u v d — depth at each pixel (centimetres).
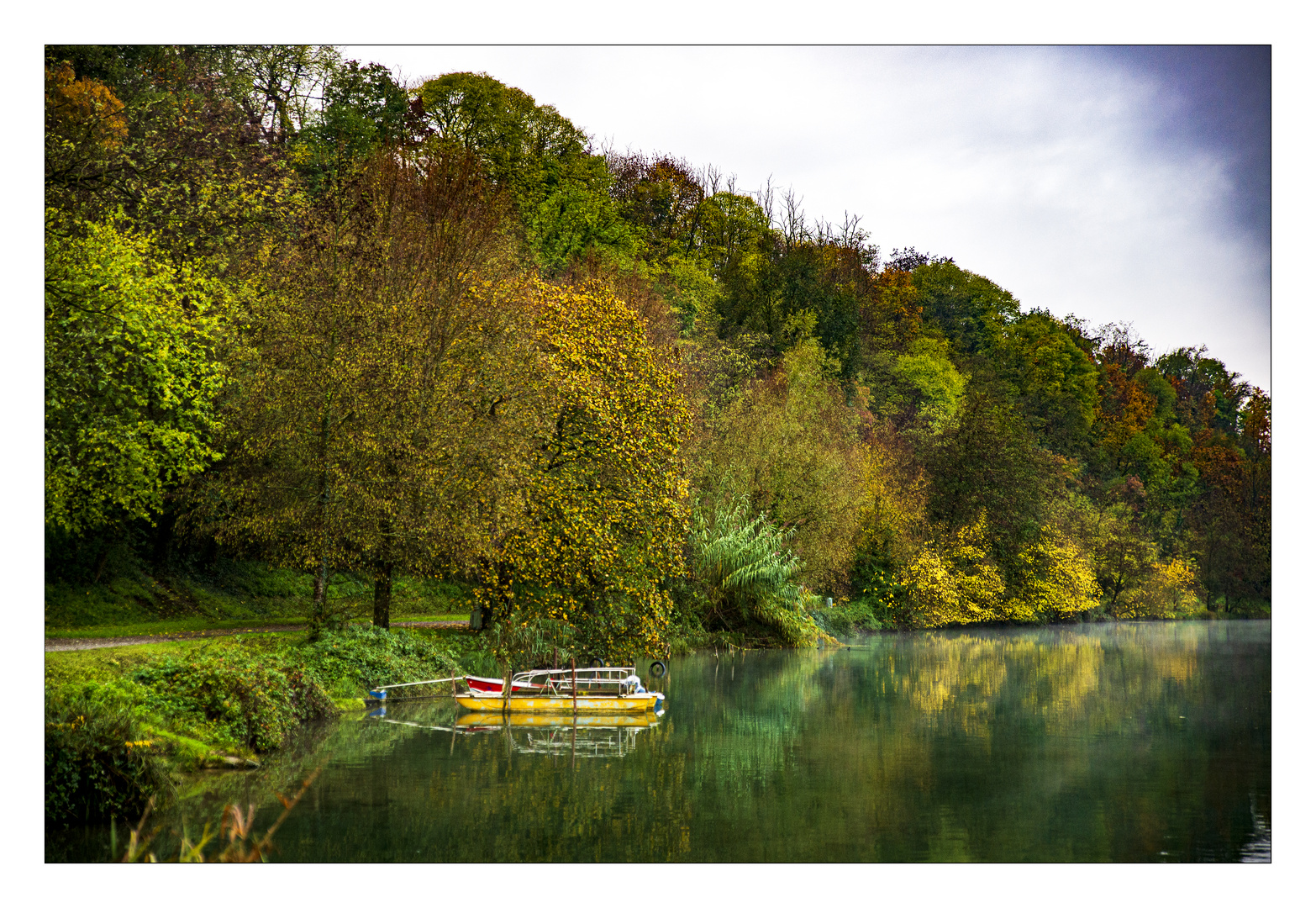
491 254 3078
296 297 2623
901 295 8712
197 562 3684
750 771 1925
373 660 2550
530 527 2762
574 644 2967
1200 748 2203
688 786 1789
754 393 5084
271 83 4088
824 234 7969
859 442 5816
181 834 1391
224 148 3130
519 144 5388
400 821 1524
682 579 3981
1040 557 6362
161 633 2553
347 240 2767
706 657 3934
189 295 2719
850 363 6775
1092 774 1936
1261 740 2289
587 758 1992
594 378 2912
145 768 1436
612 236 5956
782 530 4609
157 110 2920
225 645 2297
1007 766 1998
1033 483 6475
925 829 1564
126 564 3338
